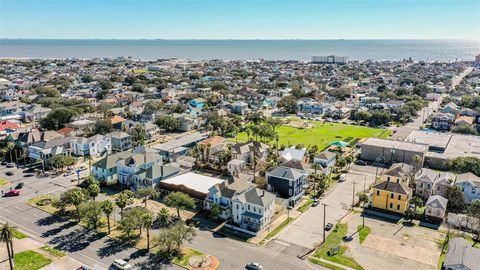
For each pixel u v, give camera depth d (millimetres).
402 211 108562
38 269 80875
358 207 113750
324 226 96812
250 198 101875
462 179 119000
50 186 127875
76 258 85375
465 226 100625
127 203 106000
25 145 157250
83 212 97312
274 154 156000
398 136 193750
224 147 169500
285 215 108375
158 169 126625
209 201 109312
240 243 93000
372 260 85500
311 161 153625
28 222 102312
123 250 89000
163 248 89812
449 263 78188
